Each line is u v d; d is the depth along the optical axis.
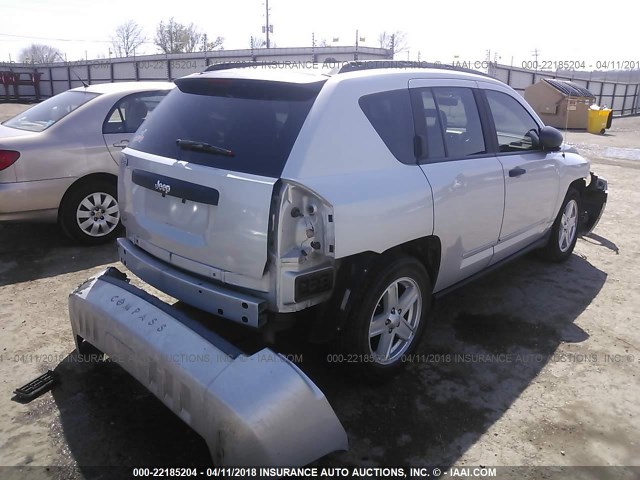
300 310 2.80
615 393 3.21
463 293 4.63
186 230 2.85
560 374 3.40
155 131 3.19
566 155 4.99
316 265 2.67
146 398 3.07
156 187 2.93
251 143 2.71
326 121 2.72
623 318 4.20
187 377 2.32
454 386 3.25
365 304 2.88
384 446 2.72
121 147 5.64
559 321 4.14
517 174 4.03
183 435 2.78
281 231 2.51
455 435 2.81
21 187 5.07
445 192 3.28
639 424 2.93
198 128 2.95
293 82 2.78
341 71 3.03
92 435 2.75
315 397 2.32
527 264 5.40
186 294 2.85
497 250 4.10
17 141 5.07
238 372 2.27
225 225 2.62
